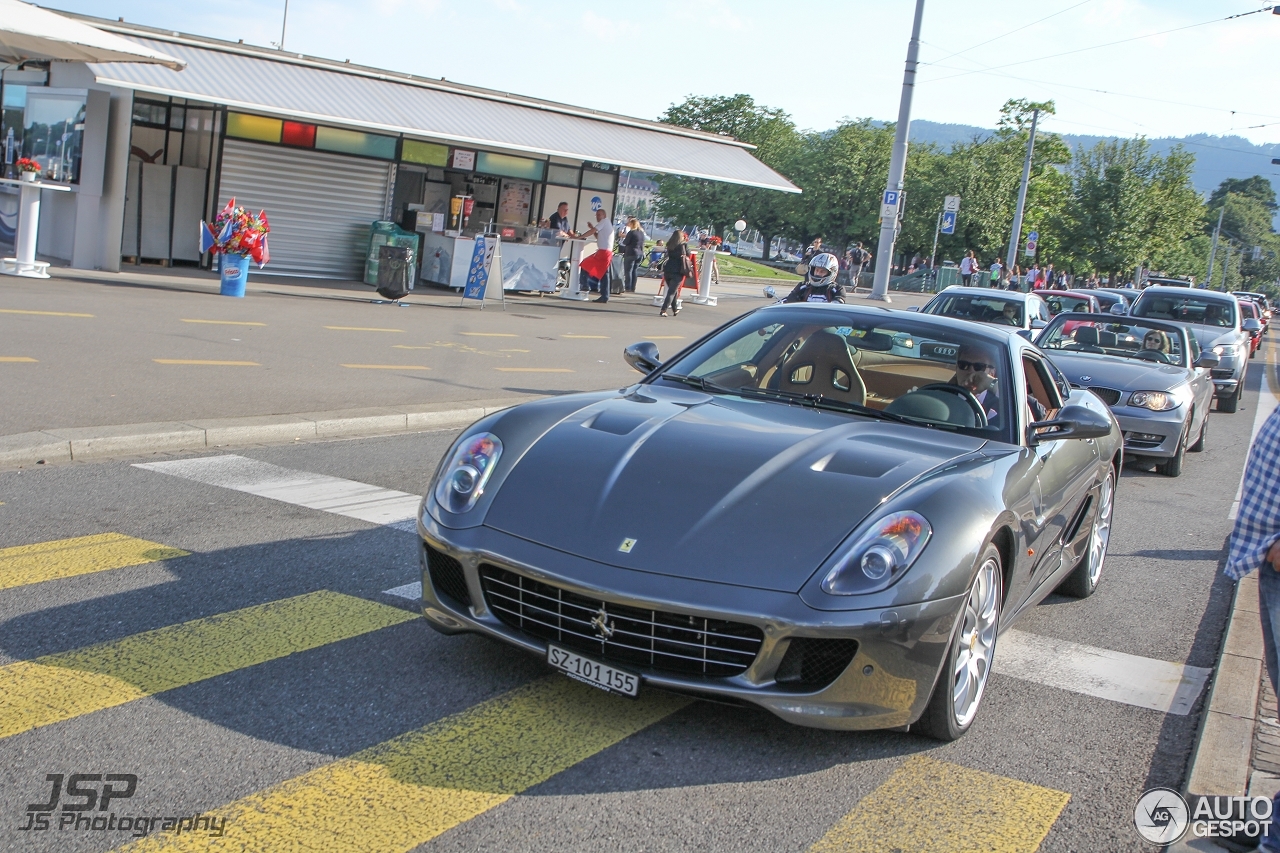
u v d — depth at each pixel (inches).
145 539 199.9
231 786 115.4
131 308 504.1
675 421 161.6
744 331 201.0
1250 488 124.6
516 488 145.8
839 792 128.3
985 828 123.3
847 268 1927.9
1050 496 175.2
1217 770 141.5
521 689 148.4
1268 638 124.0
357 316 598.5
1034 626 205.8
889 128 3863.2
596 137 887.7
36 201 580.1
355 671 149.1
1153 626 213.3
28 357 352.5
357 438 310.3
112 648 149.3
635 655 133.0
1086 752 148.1
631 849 110.7
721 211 3806.6
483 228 845.8
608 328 709.9
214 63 679.7
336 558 198.7
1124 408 398.3
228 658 149.5
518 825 113.3
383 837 108.3
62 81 675.4
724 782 127.8
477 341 560.7
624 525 136.3
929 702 139.2
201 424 282.5
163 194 720.3
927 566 132.2
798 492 139.9
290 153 742.5
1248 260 7007.9
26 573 176.4
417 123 729.6
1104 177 2536.9
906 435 164.9
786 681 130.1
